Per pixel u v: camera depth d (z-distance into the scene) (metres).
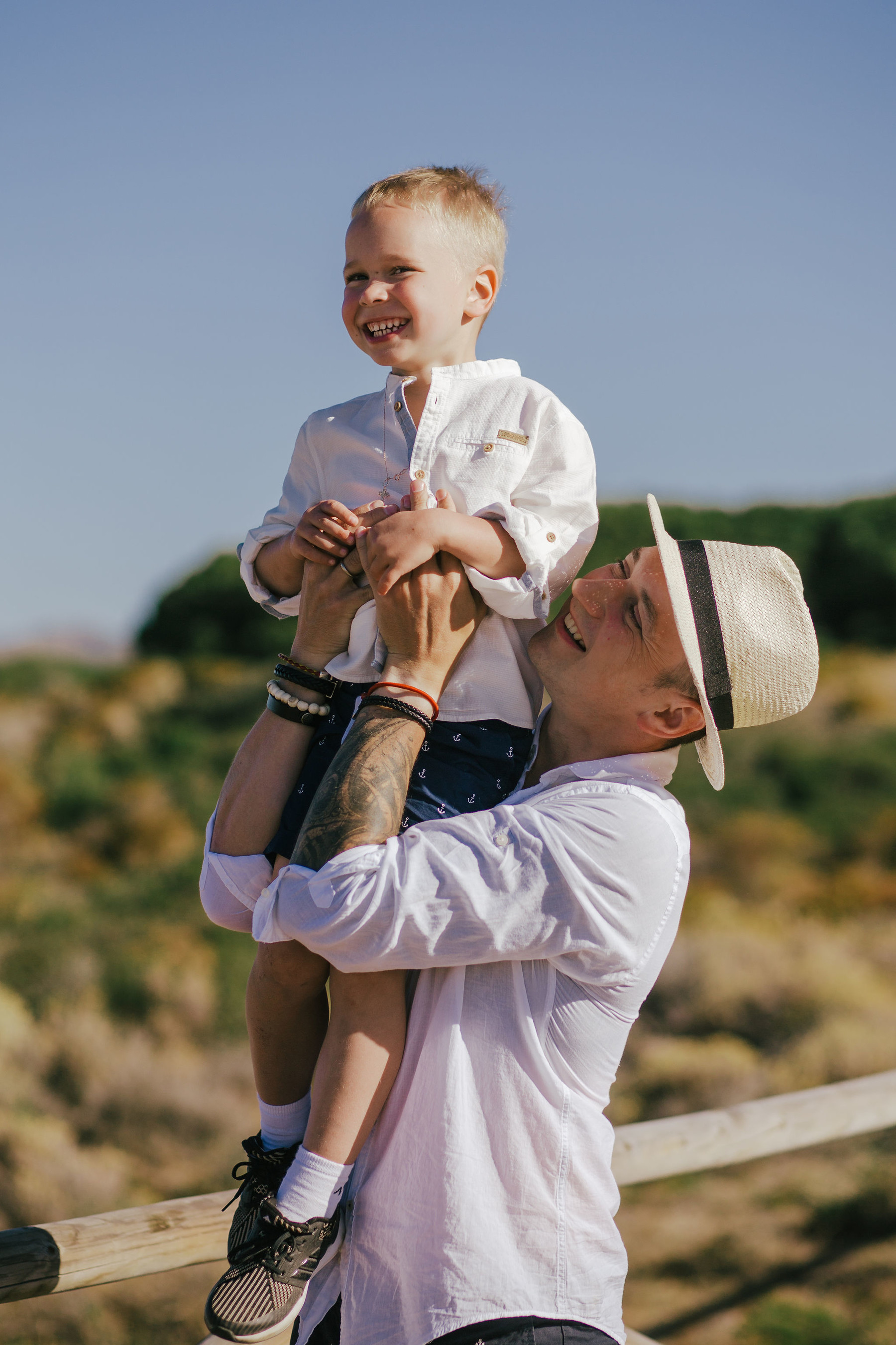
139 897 13.16
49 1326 6.10
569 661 1.73
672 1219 7.23
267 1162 1.66
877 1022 9.39
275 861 1.75
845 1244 6.76
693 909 12.25
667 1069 9.00
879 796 15.47
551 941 1.51
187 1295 6.43
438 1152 1.52
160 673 22.39
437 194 1.82
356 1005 1.56
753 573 1.72
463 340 1.87
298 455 1.95
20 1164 7.56
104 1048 9.16
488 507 1.72
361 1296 1.54
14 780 17.03
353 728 1.62
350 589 1.73
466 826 1.54
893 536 23.81
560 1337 1.50
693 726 1.69
